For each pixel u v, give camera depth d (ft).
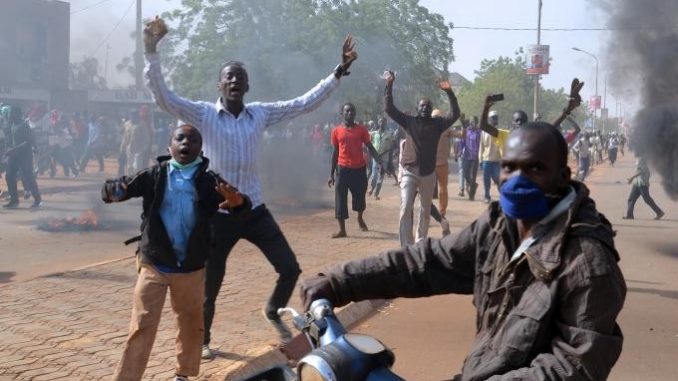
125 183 14.70
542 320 7.22
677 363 19.20
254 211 17.61
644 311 24.57
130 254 32.58
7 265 29.73
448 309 24.39
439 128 30.86
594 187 79.56
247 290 24.39
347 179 36.63
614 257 7.32
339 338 7.43
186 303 15.21
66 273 26.66
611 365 7.18
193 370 15.64
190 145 14.88
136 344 14.83
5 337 18.83
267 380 8.41
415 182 30.83
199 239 15.05
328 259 30.25
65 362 17.10
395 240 35.81
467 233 8.58
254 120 17.66
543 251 7.32
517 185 7.39
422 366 18.78
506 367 7.39
